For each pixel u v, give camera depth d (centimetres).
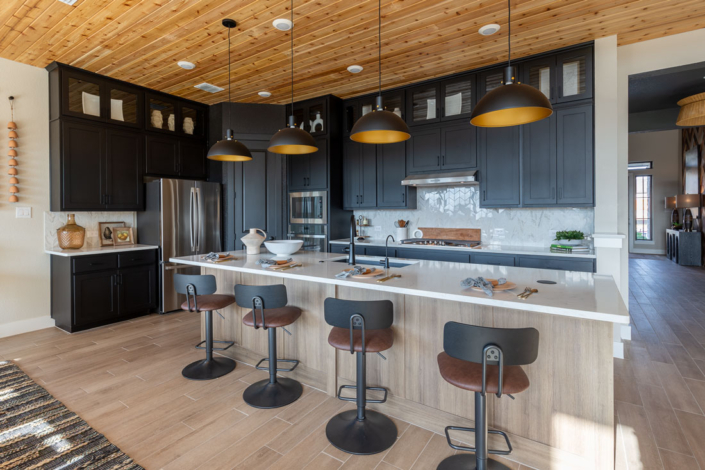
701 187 808
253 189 512
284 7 277
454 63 386
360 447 192
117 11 281
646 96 496
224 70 398
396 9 280
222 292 322
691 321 408
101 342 352
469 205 448
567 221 391
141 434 205
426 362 212
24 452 187
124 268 413
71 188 388
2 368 291
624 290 363
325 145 489
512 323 186
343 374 248
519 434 186
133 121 443
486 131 397
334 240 496
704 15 295
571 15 292
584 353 170
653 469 175
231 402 242
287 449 193
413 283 204
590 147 342
